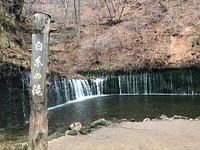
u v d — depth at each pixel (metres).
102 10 33.19
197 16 25.02
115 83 23.64
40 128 5.70
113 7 31.31
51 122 13.36
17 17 19.06
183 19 25.48
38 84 5.68
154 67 22.97
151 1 29.98
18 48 16.45
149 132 9.63
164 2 28.62
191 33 23.64
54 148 8.07
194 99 19.31
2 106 12.40
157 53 24.03
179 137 9.02
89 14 33.28
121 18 30.22
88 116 14.65
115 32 28.44
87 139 8.91
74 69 24.73
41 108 5.70
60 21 32.47
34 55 5.70
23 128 12.20
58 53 26.69
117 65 24.44
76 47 27.69
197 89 21.66
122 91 23.62
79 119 13.97
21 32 18.62
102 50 26.45
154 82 22.95
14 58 14.56
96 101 19.47
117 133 9.57
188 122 11.12
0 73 12.66
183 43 23.56
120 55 25.55
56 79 18.25
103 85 23.42
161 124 10.87
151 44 25.20
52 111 15.95
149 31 26.52
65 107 17.11
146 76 23.17
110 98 20.91
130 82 23.50
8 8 17.50
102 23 30.83
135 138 8.93
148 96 21.53
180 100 19.08
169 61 22.97
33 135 5.70
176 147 8.09
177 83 22.31
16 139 10.30
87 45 27.45
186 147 8.09
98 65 25.25
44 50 5.73
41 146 5.71
